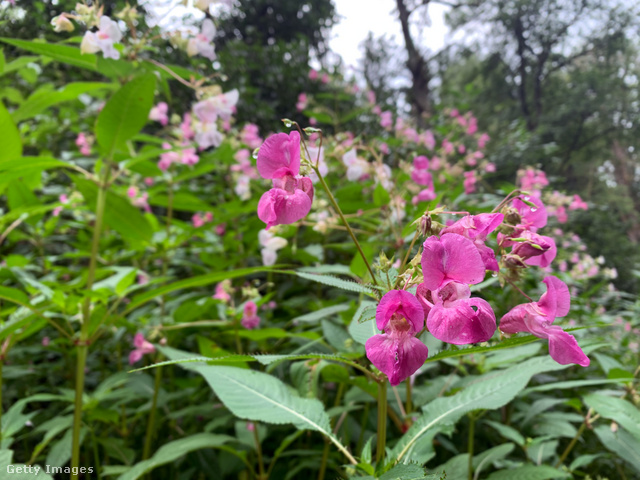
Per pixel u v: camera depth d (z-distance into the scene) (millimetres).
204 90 2777
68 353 3340
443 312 1008
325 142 4246
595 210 10727
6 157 2260
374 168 3123
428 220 1214
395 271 1354
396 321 1043
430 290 1087
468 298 1032
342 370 2076
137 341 2619
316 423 1518
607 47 17750
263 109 8109
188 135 4121
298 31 11406
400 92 13609
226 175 5129
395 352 1012
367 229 3684
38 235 3941
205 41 2604
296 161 1266
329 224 2842
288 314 3836
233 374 1746
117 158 2934
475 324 983
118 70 2439
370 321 1575
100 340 3605
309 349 2398
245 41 10945
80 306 2309
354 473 1451
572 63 19453
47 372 3703
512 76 19625
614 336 4617
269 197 1226
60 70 4539
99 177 2553
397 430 2898
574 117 17359
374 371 1405
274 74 8875
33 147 5039
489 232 1189
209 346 2529
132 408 3365
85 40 2244
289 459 2941
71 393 2650
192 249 4258
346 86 6871
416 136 5324
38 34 3119
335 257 4414
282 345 3344
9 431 2129
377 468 1312
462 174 5312
